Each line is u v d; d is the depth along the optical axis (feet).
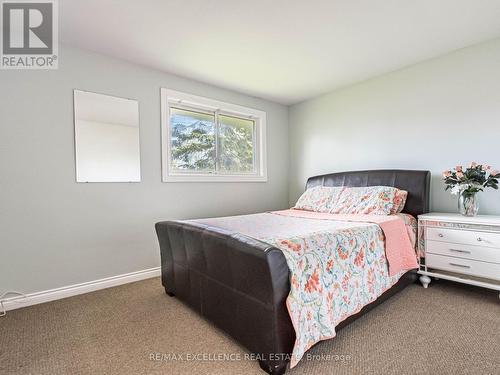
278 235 5.49
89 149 8.06
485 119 7.91
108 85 8.43
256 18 6.60
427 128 9.11
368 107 10.69
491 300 6.89
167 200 9.71
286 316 4.23
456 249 7.20
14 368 4.54
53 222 7.49
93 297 7.52
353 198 9.43
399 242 7.14
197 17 6.53
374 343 5.05
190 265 6.26
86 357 4.81
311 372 4.31
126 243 8.77
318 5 6.13
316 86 11.28
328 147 12.23
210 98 10.91
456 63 8.40
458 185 7.57
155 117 9.43
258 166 12.98
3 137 6.81
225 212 11.45
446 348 4.85
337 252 5.25
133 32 7.16
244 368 4.48
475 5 6.16
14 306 6.86
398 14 6.48
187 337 5.42
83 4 6.00
